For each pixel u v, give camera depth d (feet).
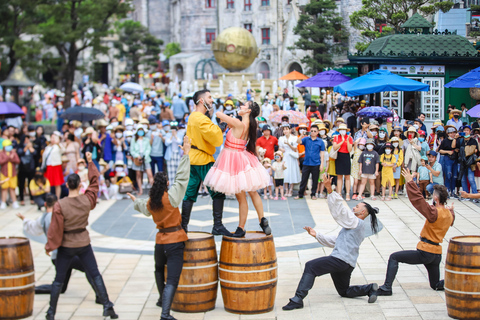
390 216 44.52
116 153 55.93
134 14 243.40
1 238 27.53
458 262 24.80
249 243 25.93
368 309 26.76
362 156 49.98
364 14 83.76
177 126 56.95
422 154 50.78
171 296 24.90
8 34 108.37
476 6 80.53
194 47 201.77
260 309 26.32
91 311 27.86
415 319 25.41
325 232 40.93
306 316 26.07
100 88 192.54
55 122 118.21
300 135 53.06
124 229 43.73
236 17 193.06
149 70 212.43
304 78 92.58
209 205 50.70
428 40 60.75
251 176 25.75
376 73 56.90
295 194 54.70
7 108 59.57
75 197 26.37
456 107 60.44
